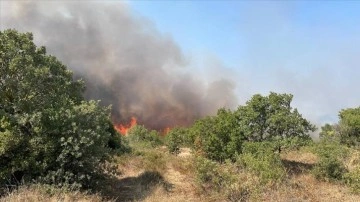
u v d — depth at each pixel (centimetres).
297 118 1605
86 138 1155
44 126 1159
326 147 1769
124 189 1367
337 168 1445
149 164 1725
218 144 1738
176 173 1644
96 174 1261
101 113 1286
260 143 1589
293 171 1519
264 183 1272
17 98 1203
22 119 1141
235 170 1417
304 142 1580
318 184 1382
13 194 1055
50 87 1272
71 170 1186
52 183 1155
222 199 1223
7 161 1127
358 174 1353
